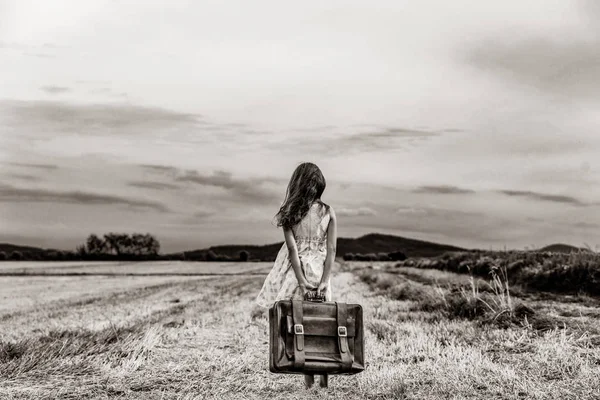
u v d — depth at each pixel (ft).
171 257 395.96
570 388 19.89
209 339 33.53
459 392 19.80
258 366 25.31
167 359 27.25
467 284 59.47
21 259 368.27
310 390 20.01
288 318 17.94
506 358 24.86
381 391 20.44
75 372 24.22
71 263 310.04
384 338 31.22
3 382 22.63
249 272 194.70
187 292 83.05
